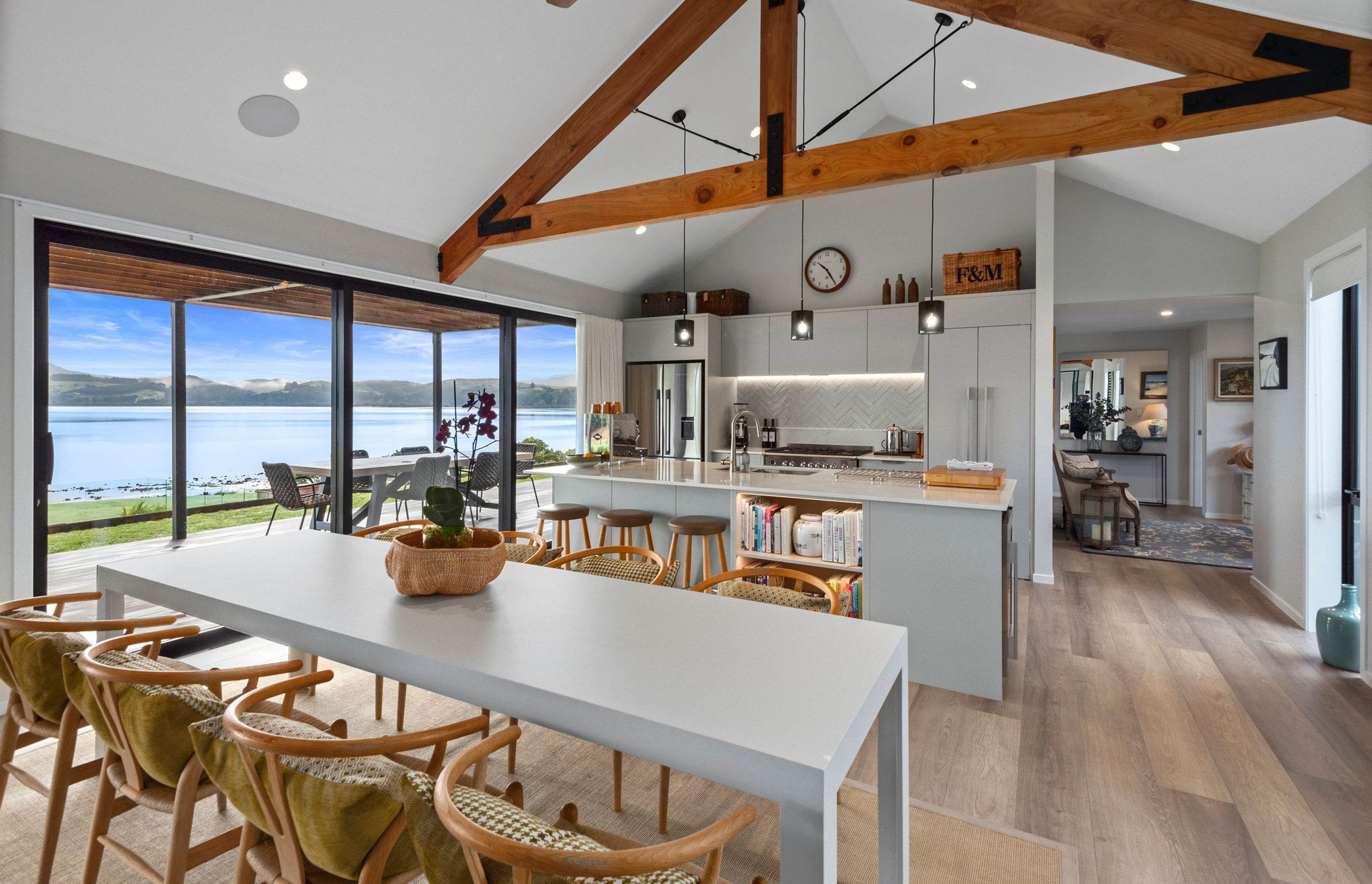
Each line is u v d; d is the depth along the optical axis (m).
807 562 3.61
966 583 3.16
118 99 3.00
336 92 3.43
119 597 2.33
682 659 1.47
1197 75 2.71
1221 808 2.28
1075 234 5.50
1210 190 4.38
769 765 1.07
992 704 3.07
